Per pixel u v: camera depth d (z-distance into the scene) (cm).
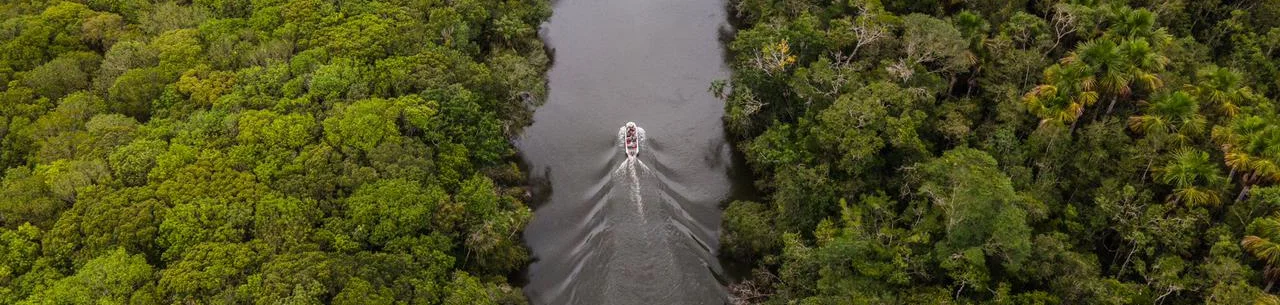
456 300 6856
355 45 9500
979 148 8169
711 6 13288
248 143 7950
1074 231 7125
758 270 8062
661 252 8412
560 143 10219
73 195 7362
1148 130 7625
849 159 7788
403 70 9269
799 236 7719
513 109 10194
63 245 6769
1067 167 7794
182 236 6838
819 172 7950
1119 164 7544
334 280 6588
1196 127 7394
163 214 7050
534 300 8181
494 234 7719
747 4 12169
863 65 9075
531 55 11531
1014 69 8625
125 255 6625
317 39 9675
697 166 9781
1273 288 6400
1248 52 8988
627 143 9812
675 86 11300
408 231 7312
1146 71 7738
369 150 8006
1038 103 7788
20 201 7106
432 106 8781
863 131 7812
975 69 9006
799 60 9512
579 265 8431
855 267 6706
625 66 11788
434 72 9394
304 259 6656
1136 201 7062
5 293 6438
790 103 9344
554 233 8919
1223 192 6981
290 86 8756
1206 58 8938
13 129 8156
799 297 7275
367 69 9288
